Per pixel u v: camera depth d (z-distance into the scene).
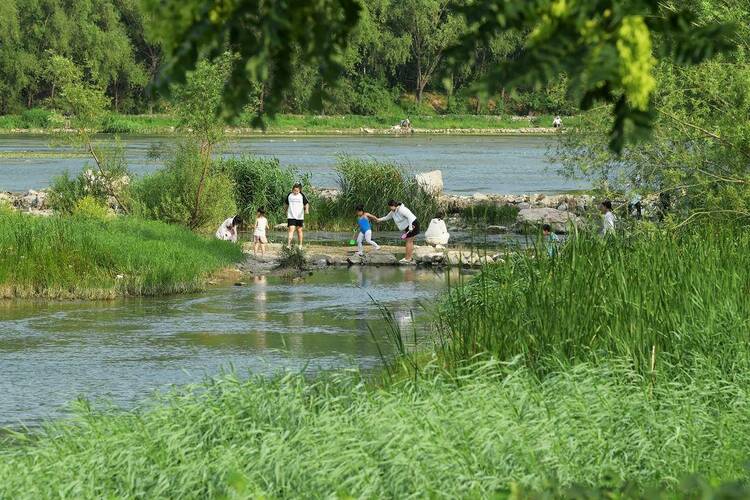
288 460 23.23
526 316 34.00
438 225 92.12
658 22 11.55
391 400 27.19
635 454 23.48
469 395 26.97
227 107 12.09
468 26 11.69
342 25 12.16
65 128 103.12
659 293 32.97
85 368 45.62
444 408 25.59
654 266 34.75
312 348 49.22
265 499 21.12
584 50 11.02
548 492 17.75
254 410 26.84
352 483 21.72
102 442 25.78
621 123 11.52
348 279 75.25
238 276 76.62
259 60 11.30
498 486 21.16
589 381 27.34
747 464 17.16
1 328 55.59
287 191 112.19
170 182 101.69
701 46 11.61
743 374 28.97
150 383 42.59
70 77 101.25
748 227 46.84
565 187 154.62
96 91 101.69
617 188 52.81
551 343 32.34
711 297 32.97
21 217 79.38
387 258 84.50
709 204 49.75
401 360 36.31
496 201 125.00
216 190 99.94
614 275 34.69
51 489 23.92
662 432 24.45
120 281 67.50
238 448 24.69
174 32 11.45
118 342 51.53
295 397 27.67
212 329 54.97
